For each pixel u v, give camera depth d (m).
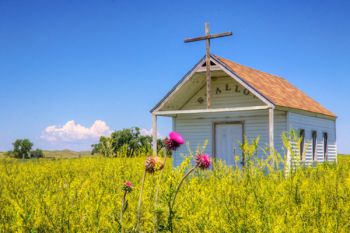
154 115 20.41
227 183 7.72
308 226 5.63
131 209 5.91
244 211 5.95
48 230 5.85
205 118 21.78
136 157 10.23
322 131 23.30
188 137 22.11
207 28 19.41
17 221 5.57
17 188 9.70
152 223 5.30
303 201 6.91
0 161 20.06
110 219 5.66
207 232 5.55
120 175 9.31
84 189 6.87
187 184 7.61
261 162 9.43
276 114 19.91
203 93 21.89
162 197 5.10
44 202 6.18
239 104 21.03
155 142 20.19
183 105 22.33
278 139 19.69
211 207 6.13
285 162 8.92
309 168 9.12
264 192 7.15
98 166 10.56
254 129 20.53
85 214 5.99
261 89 19.06
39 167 15.76
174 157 22.08
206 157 5.14
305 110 20.67
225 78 21.42
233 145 21.00
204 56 19.56
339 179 8.68
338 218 6.04
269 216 5.79
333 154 24.72
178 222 5.56
